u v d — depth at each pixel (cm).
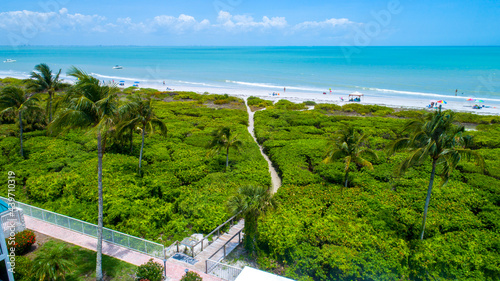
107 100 1625
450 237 2195
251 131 5669
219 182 3153
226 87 10925
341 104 8144
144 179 3092
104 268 1831
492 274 1878
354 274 1845
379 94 9269
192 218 2522
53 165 3444
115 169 3325
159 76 13238
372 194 2905
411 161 2095
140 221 2381
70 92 1681
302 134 4981
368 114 7100
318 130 5275
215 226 2395
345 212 2539
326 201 2741
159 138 4553
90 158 3719
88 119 1636
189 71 14788
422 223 2255
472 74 11988
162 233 2406
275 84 11319
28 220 2341
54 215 2269
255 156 3922
